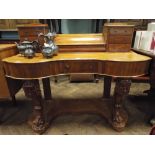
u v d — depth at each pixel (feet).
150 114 6.23
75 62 4.52
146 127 5.59
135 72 4.45
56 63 4.47
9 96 5.19
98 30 9.17
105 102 6.52
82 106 6.21
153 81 4.92
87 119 6.07
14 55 5.38
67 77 10.50
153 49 5.29
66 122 5.90
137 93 8.18
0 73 4.83
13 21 9.00
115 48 5.36
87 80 9.78
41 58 4.59
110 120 5.57
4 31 9.80
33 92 4.81
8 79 5.05
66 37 5.51
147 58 4.55
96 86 9.16
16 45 5.57
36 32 5.31
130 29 5.14
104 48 5.39
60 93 8.21
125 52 5.39
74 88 8.88
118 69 4.39
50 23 8.96
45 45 4.66
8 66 4.42
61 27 9.24
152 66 4.80
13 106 7.04
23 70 4.27
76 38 5.47
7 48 5.07
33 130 5.33
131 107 6.84
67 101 6.56
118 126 5.27
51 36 4.85
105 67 4.50
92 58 4.49
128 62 4.25
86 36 5.55
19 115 6.40
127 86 4.76
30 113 6.51
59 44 5.26
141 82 9.32
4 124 5.85
